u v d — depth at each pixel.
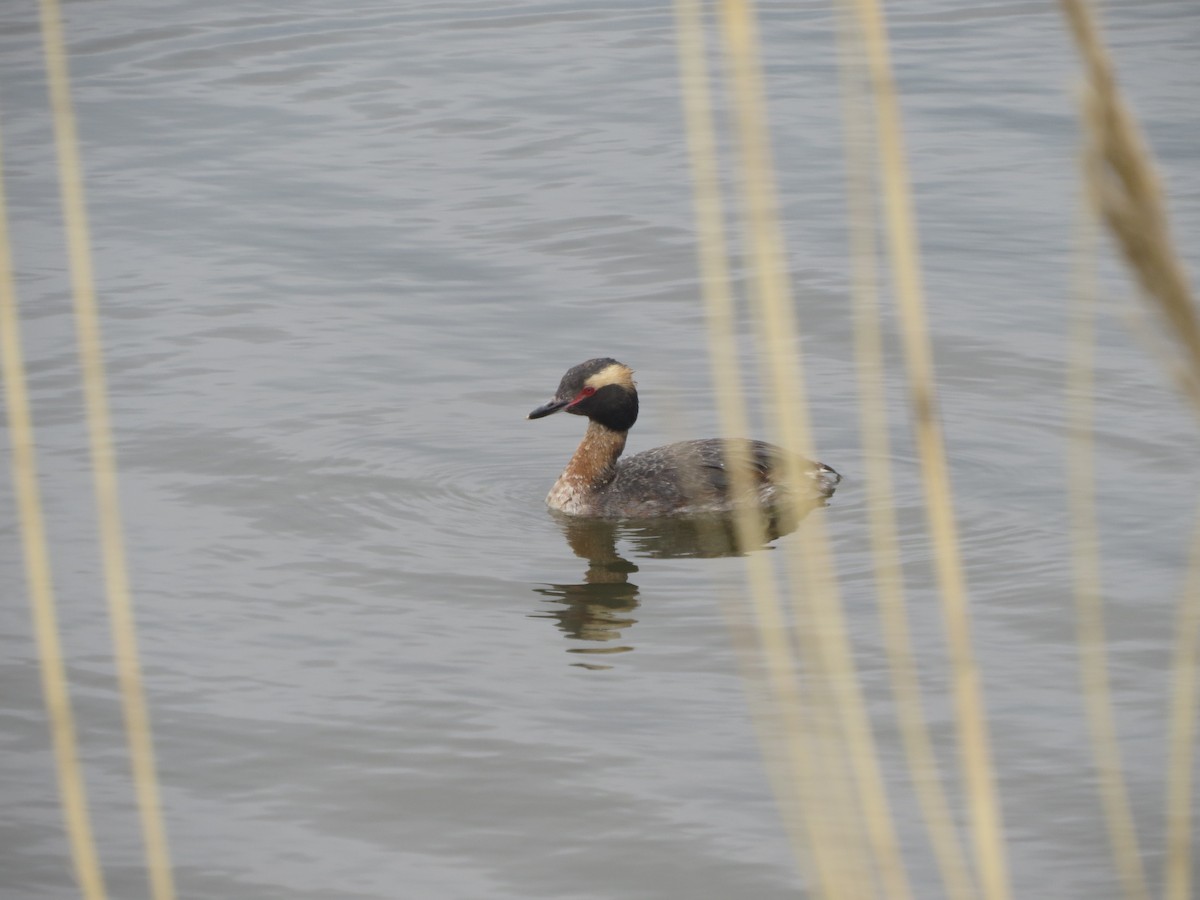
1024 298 20.78
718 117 29.16
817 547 4.59
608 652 12.87
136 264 23.19
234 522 15.52
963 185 25.22
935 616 13.24
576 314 21.00
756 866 9.90
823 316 20.41
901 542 14.77
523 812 10.63
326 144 28.69
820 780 10.70
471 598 13.98
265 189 26.38
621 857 10.08
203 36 36.03
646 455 16.72
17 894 9.85
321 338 20.39
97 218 25.16
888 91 3.59
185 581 14.25
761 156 3.86
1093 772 10.80
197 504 15.91
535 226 24.22
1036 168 25.94
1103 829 10.14
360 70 33.34
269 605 13.81
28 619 13.55
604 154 27.52
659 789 10.84
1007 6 37.38
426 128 29.44
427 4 39.16
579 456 16.30
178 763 11.31
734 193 25.08
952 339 19.56
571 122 29.42
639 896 9.66
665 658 12.74
